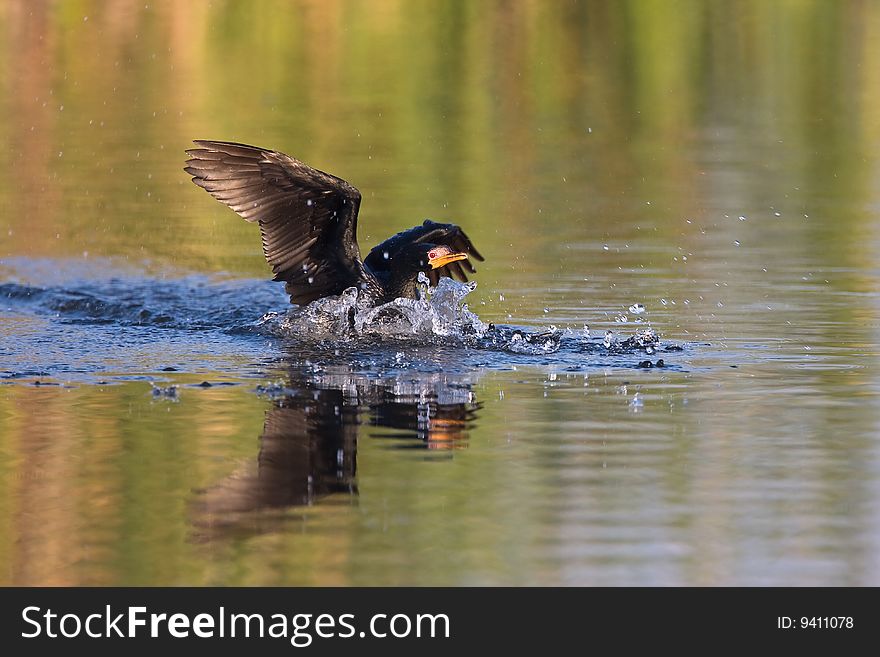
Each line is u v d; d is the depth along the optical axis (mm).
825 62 31828
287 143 24344
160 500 8797
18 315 14633
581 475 9258
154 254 18109
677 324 13945
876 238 18469
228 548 8109
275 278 13844
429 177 22469
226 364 12391
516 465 9445
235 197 13305
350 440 9992
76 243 18578
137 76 29750
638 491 8961
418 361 12531
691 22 35094
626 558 7957
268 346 13180
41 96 28031
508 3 36094
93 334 13695
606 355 12711
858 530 8312
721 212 20297
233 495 8891
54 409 10766
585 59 32031
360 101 28141
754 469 9359
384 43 33000
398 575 7773
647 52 32531
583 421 10477
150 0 34656
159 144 24625
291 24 34312
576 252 17734
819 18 35656
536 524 8414
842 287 15609
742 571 7797
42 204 20781
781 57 32281
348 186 13344
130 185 22078
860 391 11273
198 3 34781
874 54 32375
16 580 7758
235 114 26703
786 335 13414
